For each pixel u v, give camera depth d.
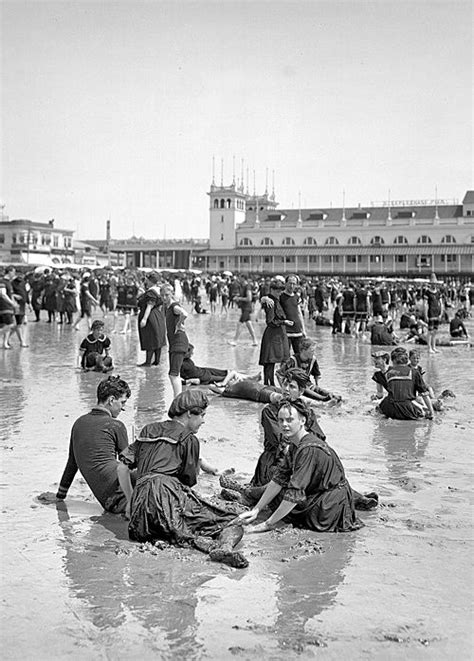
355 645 4.05
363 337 25.81
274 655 3.94
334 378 15.10
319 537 5.80
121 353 19.48
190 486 6.10
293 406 6.07
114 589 4.76
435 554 5.43
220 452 8.55
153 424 6.10
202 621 4.32
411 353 11.02
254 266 109.62
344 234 105.06
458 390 13.74
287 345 13.05
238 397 12.44
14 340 22.36
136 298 26.34
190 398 6.06
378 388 12.48
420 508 6.56
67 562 5.22
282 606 4.52
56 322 30.42
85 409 11.13
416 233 100.62
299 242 108.25
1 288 19.64
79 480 7.39
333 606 4.53
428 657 3.94
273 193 126.19
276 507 6.36
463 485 7.31
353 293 26.59
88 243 130.50
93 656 3.92
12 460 8.09
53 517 6.23
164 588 4.78
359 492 6.96
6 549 5.46
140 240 128.50
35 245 103.94
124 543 5.63
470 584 4.89
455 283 83.62
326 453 5.98
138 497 5.73
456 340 23.97
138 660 3.88
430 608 4.52
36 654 3.94
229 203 113.06
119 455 6.15
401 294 51.47
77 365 16.20
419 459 8.34
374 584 4.87
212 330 28.23
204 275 74.62
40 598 4.62
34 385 13.48
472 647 4.05
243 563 5.12
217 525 5.84
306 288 39.28
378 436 9.55
